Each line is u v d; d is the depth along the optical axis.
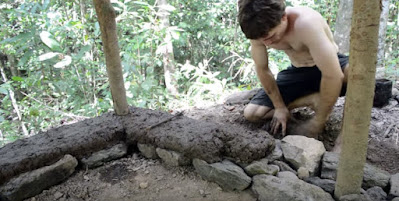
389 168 1.88
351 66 1.12
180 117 2.10
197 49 6.19
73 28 3.16
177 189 1.67
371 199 1.35
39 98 3.83
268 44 1.80
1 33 3.61
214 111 2.79
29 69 3.91
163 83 5.41
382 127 2.35
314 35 1.67
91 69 3.38
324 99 1.87
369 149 2.08
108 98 3.31
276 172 1.61
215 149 1.69
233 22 5.89
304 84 2.23
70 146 1.78
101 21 1.82
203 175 1.72
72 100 3.65
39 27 3.14
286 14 1.75
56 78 3.70
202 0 5.44
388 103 2.70
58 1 4.09
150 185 1.72
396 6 5.36
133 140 1.98
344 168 1.30
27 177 1.60
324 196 1.40
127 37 4.06
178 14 4.77
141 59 4.23
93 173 1.83
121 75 2.03
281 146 1.80
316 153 1.71
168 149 1.84
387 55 4.71
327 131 2.25
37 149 1.71
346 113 1.21
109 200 1.62
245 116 2.40
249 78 4.23
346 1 4.40
